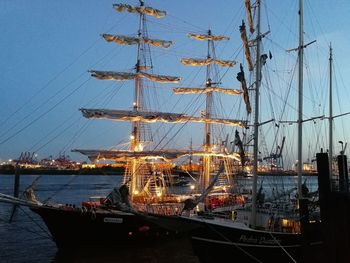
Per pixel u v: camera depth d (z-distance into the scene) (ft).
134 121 149.18
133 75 153.17
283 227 85.10
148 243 111.65
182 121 153.38
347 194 65.72
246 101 86.94
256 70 85.40
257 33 86.22
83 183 581.94
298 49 100.99
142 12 159.22
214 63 184.65
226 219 87.15
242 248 76.38
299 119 96.63
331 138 132.87
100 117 142.10
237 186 144.97
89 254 109.40
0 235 142.31
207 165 171.01
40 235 142.72
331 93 138.21
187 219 76.48
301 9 101.35
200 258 76.89
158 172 149.38
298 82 99.19
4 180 596.29
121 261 104.58
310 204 87.51
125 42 155.43
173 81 160.66
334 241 64.85
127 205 82.12
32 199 108.99
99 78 150.00
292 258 76.48
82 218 105.50
